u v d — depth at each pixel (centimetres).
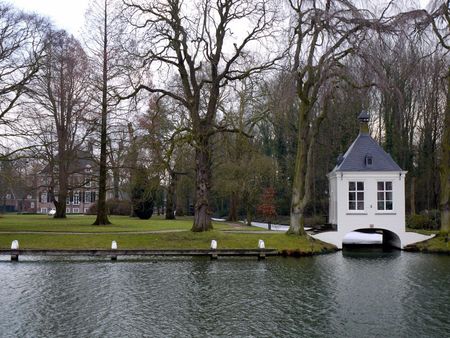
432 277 2317
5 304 1756
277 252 3084
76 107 4522
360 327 1492
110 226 4009
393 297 1884
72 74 4144
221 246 3139
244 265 2689
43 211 10856
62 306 1734
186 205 7706
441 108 4125
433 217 4594
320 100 3228
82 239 3173
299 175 3428
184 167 5006
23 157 3381
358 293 1955
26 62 3388
